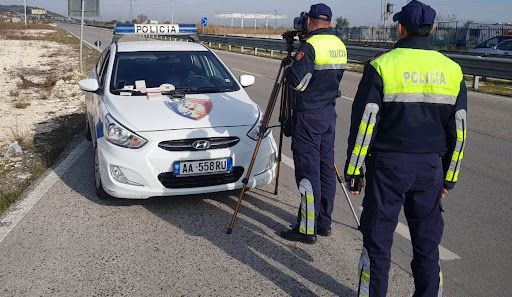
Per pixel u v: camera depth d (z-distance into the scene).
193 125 4.47
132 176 4.30
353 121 2.60
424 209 2.63
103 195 4.71
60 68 17.12
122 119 4.52
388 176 2.58
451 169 2.62
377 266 2.69
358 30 37.62
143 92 5.16
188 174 4.34
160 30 7.15
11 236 4.02
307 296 3.22
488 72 12.57
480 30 30.75
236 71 17.11
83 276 3.42
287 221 4.38
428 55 2.53
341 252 3.82
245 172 4.54
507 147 7.04
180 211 4.56
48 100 10.69
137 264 3.59
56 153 6.47
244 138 4.53
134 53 5.89
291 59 3.90
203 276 3.44
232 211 4.58
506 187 5.34
